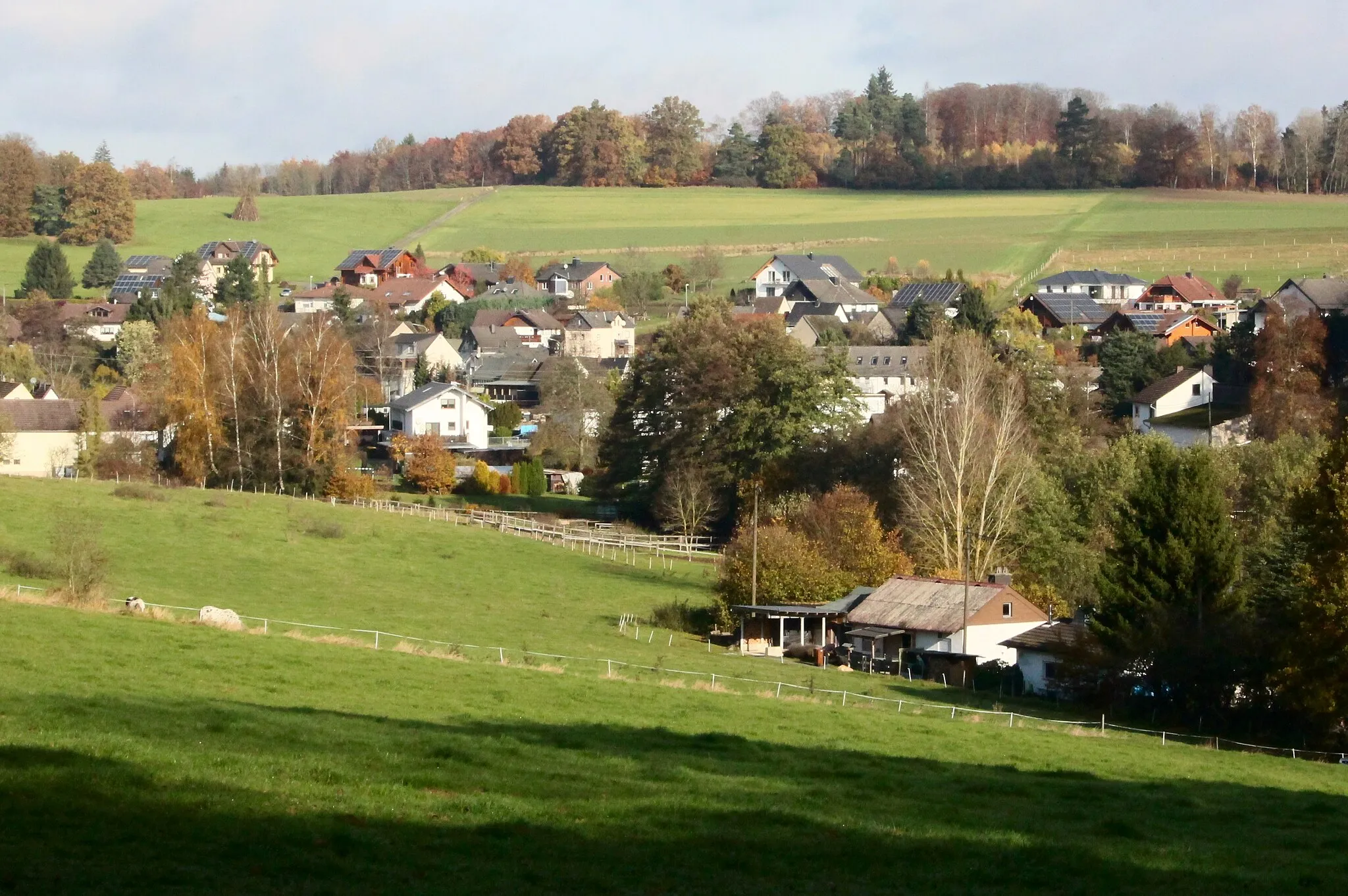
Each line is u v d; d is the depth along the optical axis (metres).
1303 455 74.69
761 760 29.88
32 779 19.97
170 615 46.56
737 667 56.66
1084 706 54.69
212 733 25.34
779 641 69.31
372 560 77.69
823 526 77.69
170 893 15.66
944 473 77.25
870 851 20.86
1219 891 19.66
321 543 79.81
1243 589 56.84
